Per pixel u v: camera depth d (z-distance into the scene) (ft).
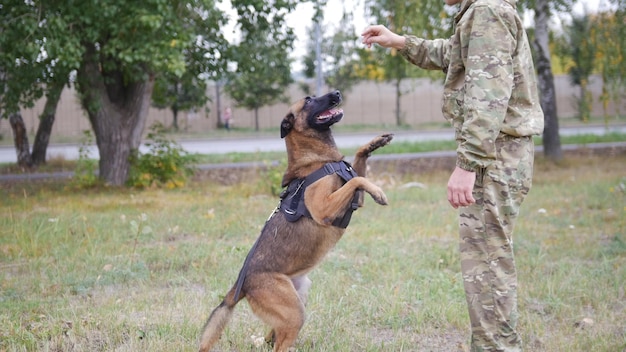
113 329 15.49
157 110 118.93
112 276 20.21
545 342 14.85
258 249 13.34
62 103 110.22
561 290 18.42
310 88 121.19
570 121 124.47
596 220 29.60
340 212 13.16
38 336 15.08
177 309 17.21
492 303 11.05
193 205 34.73
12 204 35.37
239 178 49.57
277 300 12.89
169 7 38.09
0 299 18.03
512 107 10.90
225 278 20.10
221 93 116.06
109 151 43.86
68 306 17.46
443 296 17.85
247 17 44.86
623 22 53.83
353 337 15.19
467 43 10.84
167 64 37.37
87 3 36.63
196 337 15.14
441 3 45.65
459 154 10.41
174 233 27.37
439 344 15.08
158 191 41.55
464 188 10.39
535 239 25.80
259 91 108.99
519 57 10.85
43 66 39.40
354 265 21.79
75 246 24.36
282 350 12.94
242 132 112.98
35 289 19.13
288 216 13.37
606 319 16.34
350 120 131.34
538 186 41.96
